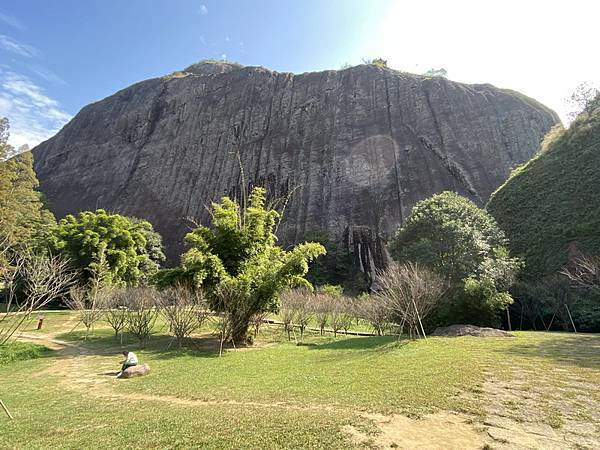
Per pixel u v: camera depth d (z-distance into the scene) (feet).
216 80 270.87
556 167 119.44
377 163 190.08
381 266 155.02
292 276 62.64
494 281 73.31
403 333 69.31
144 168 253.85
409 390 25.85
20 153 130.62
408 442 17.34
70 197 262.06
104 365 46.37
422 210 91.91
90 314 74.08
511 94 200.03
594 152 112.78
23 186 129.70
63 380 38.52
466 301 68.59
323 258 155.43
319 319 81.41
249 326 71.61
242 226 66.85
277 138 225.76
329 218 181.06
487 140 183.01
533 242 108.68
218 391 30.25
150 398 29.48
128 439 19.15
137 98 296.10
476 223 86.89
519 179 127.65
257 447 17.22
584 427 18.75
